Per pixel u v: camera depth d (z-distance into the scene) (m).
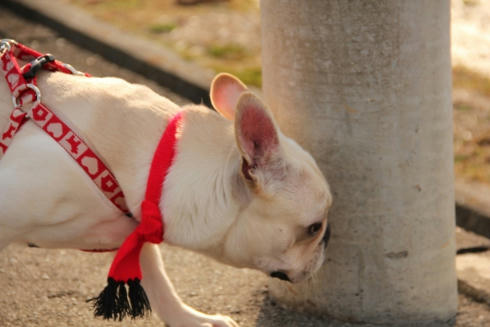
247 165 3.32
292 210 3.46
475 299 4.41
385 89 3.79
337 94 3.84
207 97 7.00
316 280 4.18
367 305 4.14
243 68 7.36
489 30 8.31
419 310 4.15
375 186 3.94
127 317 4.27
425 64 3.81
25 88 3.56
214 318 4.13
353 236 4.04
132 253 3.54
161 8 9.19
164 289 4.13
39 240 3.64
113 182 3.52
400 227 4.01
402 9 3.70
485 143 5.96
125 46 8.02
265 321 4.25
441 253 4.12
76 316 4.31
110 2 9.45
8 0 9.64
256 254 3.58
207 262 4.88
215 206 3.49
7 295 4.50
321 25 3.77
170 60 7.61
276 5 3.91
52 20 8.94
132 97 3.66
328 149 3.93
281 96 4.02
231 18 8.77
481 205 5.16
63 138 3.47
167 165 3.50
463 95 6.75
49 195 3.44
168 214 3.49
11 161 3.47
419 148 3.91
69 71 3.88
